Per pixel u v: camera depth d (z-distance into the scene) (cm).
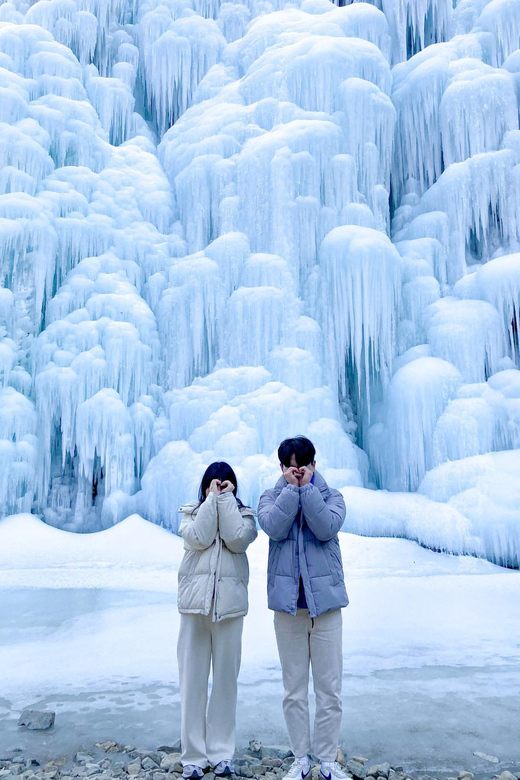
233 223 1434
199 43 1780
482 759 303
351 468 1198
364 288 1264
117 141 1812
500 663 461
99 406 1230
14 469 1172
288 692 283
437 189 1462
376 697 390
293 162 1376
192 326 1343
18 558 973
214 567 295
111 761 303
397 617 602
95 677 437
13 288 1384
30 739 332
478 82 1446
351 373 1429
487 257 1454
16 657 486
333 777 268
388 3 1758
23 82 1514
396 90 1616
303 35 1600
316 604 274
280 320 1291
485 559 945
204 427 1190
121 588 778
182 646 301
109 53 1870
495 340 1244
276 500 285
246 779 279
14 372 1270
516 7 1537
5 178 1345
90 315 1338
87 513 1272
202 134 1573
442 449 1141
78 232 1405
